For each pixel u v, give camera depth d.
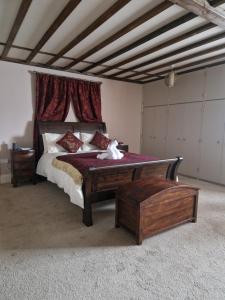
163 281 1.75
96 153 4.03
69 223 2.72
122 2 2.30
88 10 2.53
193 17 2.61
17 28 2.83
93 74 5.29
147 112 6.32
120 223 2.59
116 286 1.69
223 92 4.46
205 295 1.61
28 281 1.72
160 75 5.43
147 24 2.87
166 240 2.37
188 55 4.04
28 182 4.45
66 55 4.04
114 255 2.08
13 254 2.06
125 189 2.50
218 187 4.42
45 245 2.23
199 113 4.95
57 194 3.78
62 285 1.69
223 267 1.94
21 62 4.36
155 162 3.14
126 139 6.25
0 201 3.42
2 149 4.38
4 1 2.38
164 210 2.43
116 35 3.09
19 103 4.47
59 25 2.76
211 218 2.93
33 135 4.67
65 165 3.22
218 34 3.13
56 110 4.80
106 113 5.75
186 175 5.34
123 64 4.48
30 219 2.81
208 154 4.82
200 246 2.26
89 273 1.83
